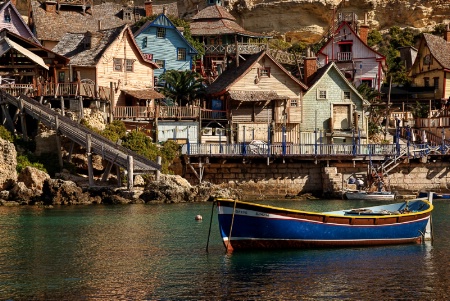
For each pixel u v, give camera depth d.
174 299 34.97
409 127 87.56
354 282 37.69
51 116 72.50
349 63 103.81
